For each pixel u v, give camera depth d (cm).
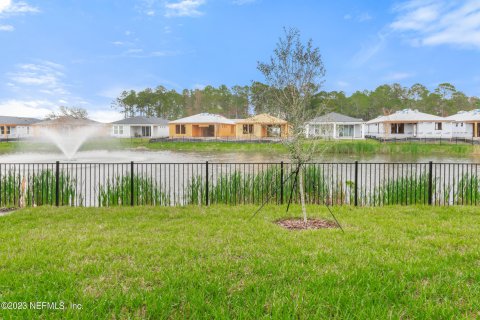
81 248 434
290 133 622
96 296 303
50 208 709
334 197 835
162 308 280
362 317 266
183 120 4538
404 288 319
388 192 796
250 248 435
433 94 7938
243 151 3091
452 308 280
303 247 440
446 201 826
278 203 775
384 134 4266
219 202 800
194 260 395
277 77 607
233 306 288
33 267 368
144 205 761
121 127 5191
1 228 543
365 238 482
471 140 3506
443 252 421
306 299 296
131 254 416
